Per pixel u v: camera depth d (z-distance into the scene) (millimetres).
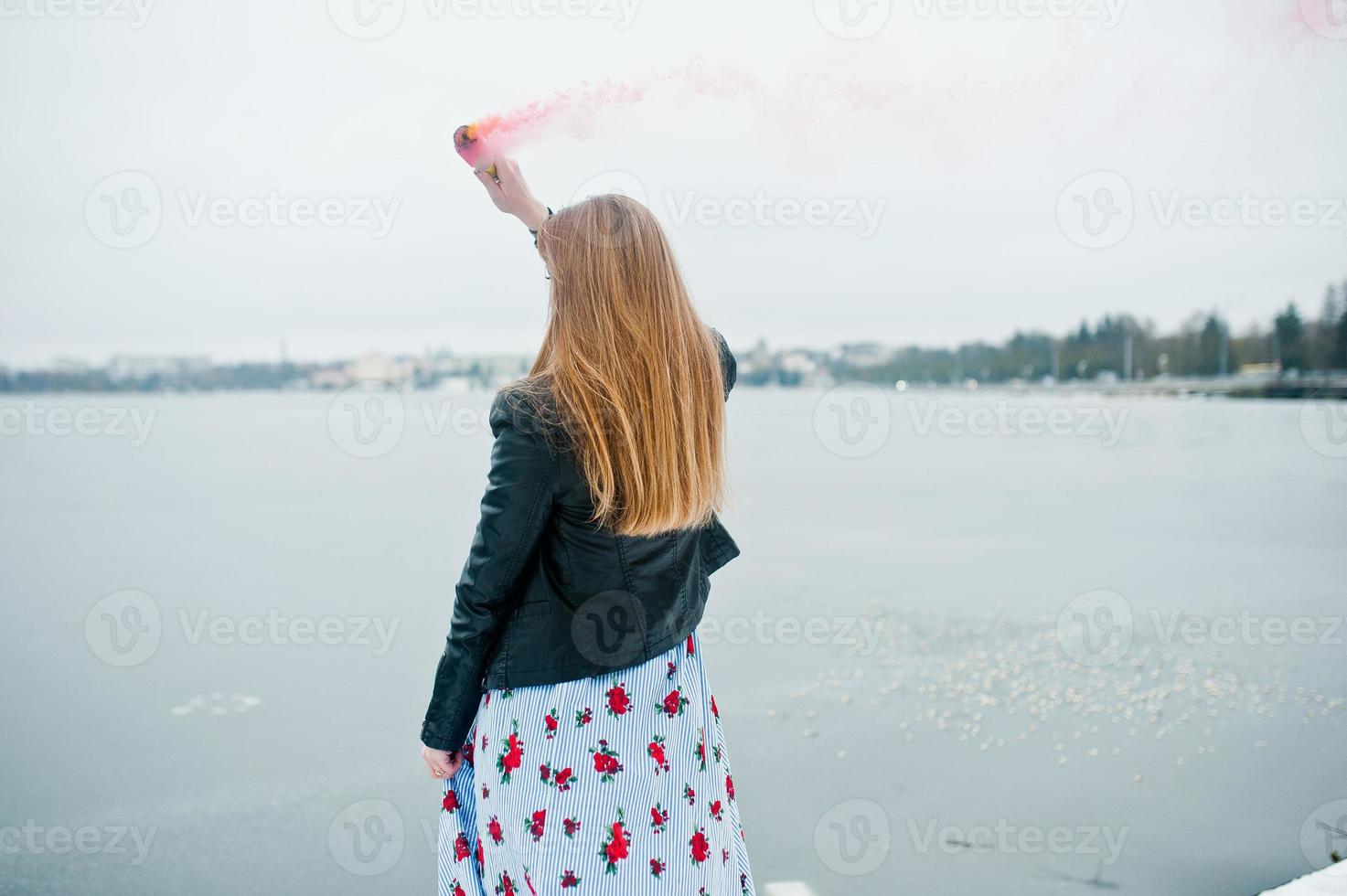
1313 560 5047
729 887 1398
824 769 2555
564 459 1258
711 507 1436
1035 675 3268
